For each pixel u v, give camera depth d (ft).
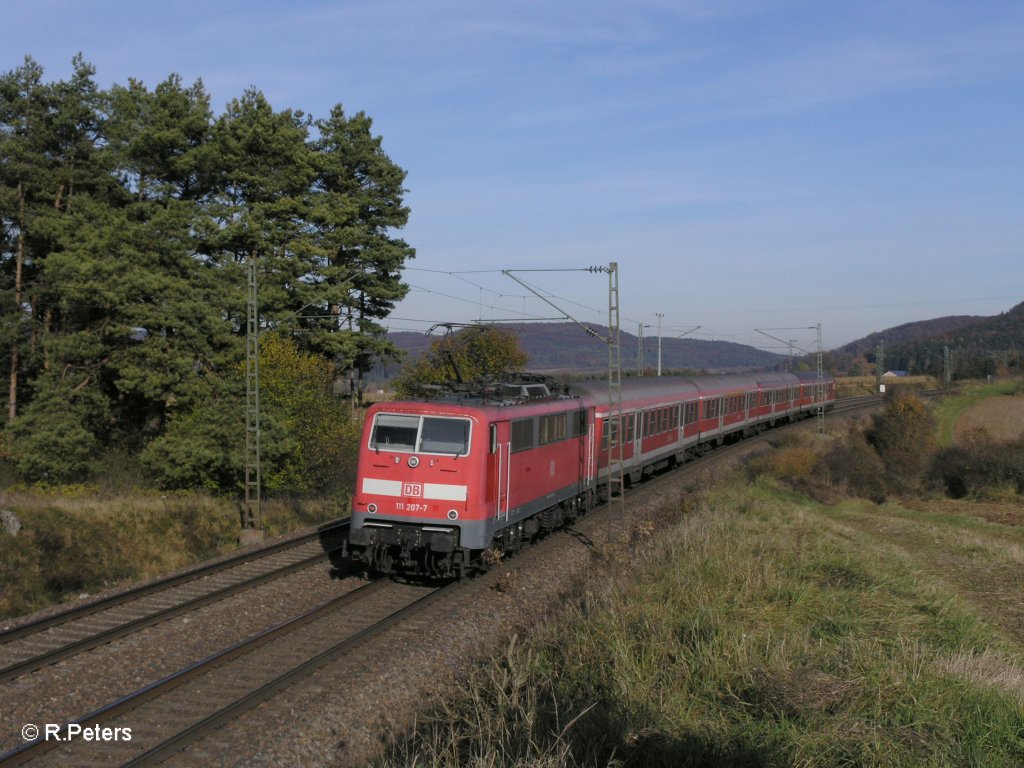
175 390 98.89
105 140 112.06
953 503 121.08
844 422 195.62
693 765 25.22
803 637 36.14
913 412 163.02
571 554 58.90
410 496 47.50
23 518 66.90
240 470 93.09
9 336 104.99
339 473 101.09
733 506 78.02
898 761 24.91
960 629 40.86
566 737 26.23
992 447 140.77
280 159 115.24
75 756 26.48
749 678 30.89
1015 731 27.89
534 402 58.13
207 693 31.83
